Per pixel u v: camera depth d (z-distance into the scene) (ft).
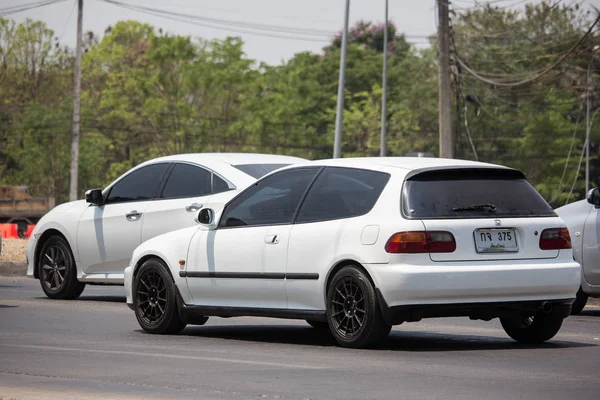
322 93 650.43
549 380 51.42
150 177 98.53
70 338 70.74
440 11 208.03
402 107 570.05
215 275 71.67
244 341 69.72
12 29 586.45
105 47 603.26
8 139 585.22
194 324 79.66
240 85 552.41
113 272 100.17
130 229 98.02
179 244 74.28
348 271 64.18
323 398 45.39
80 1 370.53
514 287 63.72
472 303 62.95
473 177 65.51
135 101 570.87
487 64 426.10
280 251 68.03
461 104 363.56
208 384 49.34
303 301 67.05
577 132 510.58
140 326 79.36
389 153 594.65
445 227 62.90
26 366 55.62
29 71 588.09
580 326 83.30
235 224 71.72
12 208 384.27
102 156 595.88
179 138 550.36
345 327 64.95
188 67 546.26
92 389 47.19
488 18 345.31
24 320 83.25
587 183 422.00
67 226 103.35
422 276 61.77
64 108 572.51
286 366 56.08
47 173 581.53
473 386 49.16
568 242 66.74
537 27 353.72
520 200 66.13
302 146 580.30
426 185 64.08
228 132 549.54
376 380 50.96
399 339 70.74
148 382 49.90
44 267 105.81
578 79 365.20
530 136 513.04
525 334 68.95
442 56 208.23
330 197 67.15
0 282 130.93
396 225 62.69
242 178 92.17
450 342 69.10
